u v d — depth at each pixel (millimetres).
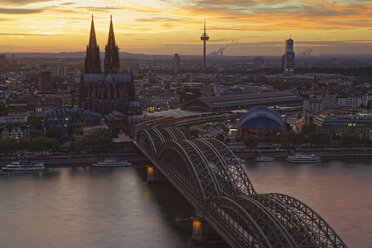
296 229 195000
